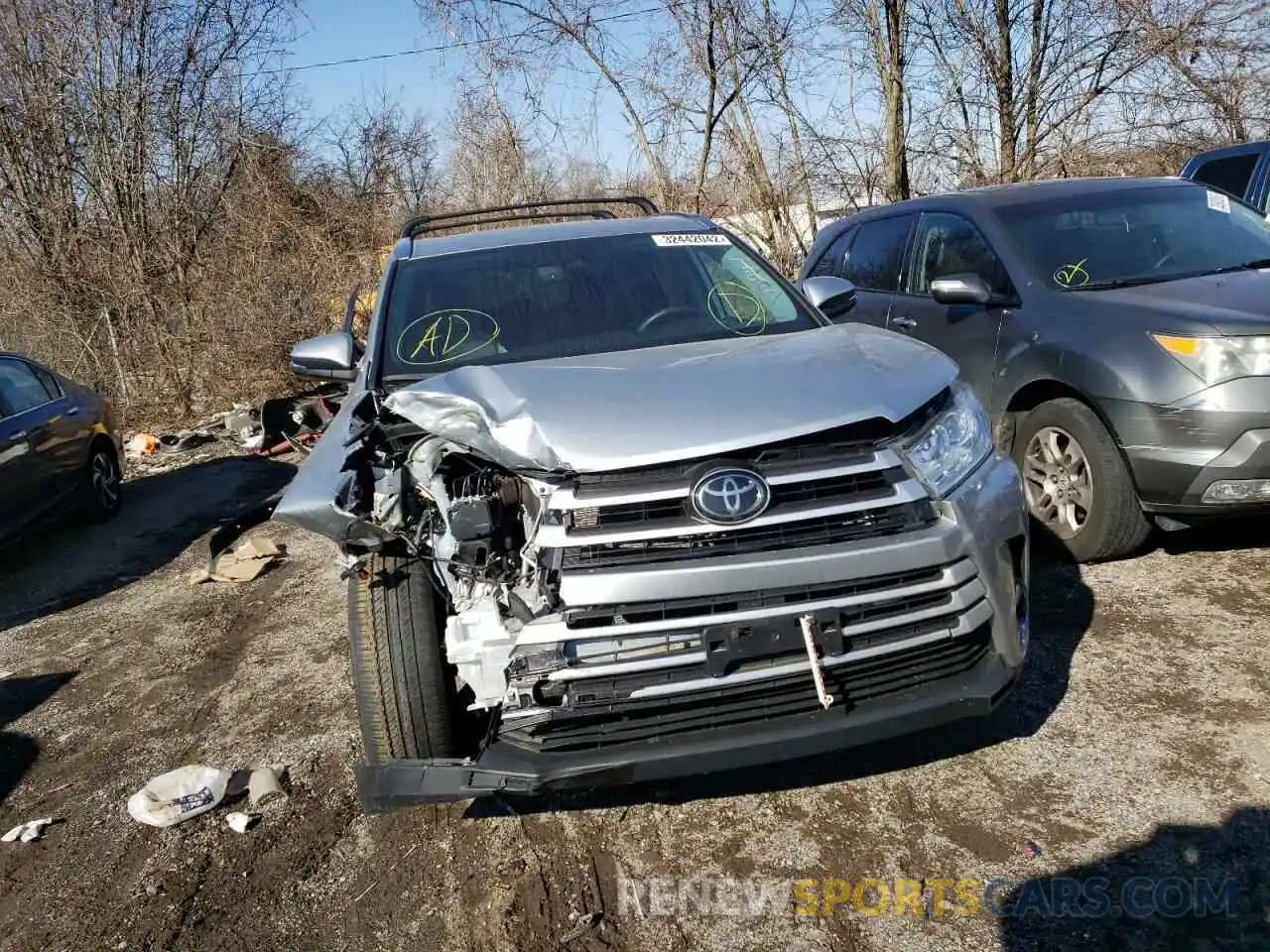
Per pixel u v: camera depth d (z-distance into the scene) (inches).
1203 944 94.0
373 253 530.6
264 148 554.6
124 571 257.0
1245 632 149.9
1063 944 95.8
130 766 150.9
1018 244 204.1
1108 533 172.7
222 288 499.8
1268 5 407.2
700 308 151.1
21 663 199.3
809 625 100.3
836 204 482.9
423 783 105.2
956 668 110.0
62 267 511.2
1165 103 442.9
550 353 141.8
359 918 110.2
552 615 100.0
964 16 443.8
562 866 114.6
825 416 105.0
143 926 112.8
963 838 112.0
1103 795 116.4
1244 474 154.9
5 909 119.6
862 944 98.7
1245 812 111.0
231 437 430.0
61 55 542.0
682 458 100.4
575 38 502.3
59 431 285.4
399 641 113.5
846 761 128.8
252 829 129.2
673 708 102.6
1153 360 162.9
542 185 570.6
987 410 200.5
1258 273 184.4
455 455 112.1
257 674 178.9
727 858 113.0
